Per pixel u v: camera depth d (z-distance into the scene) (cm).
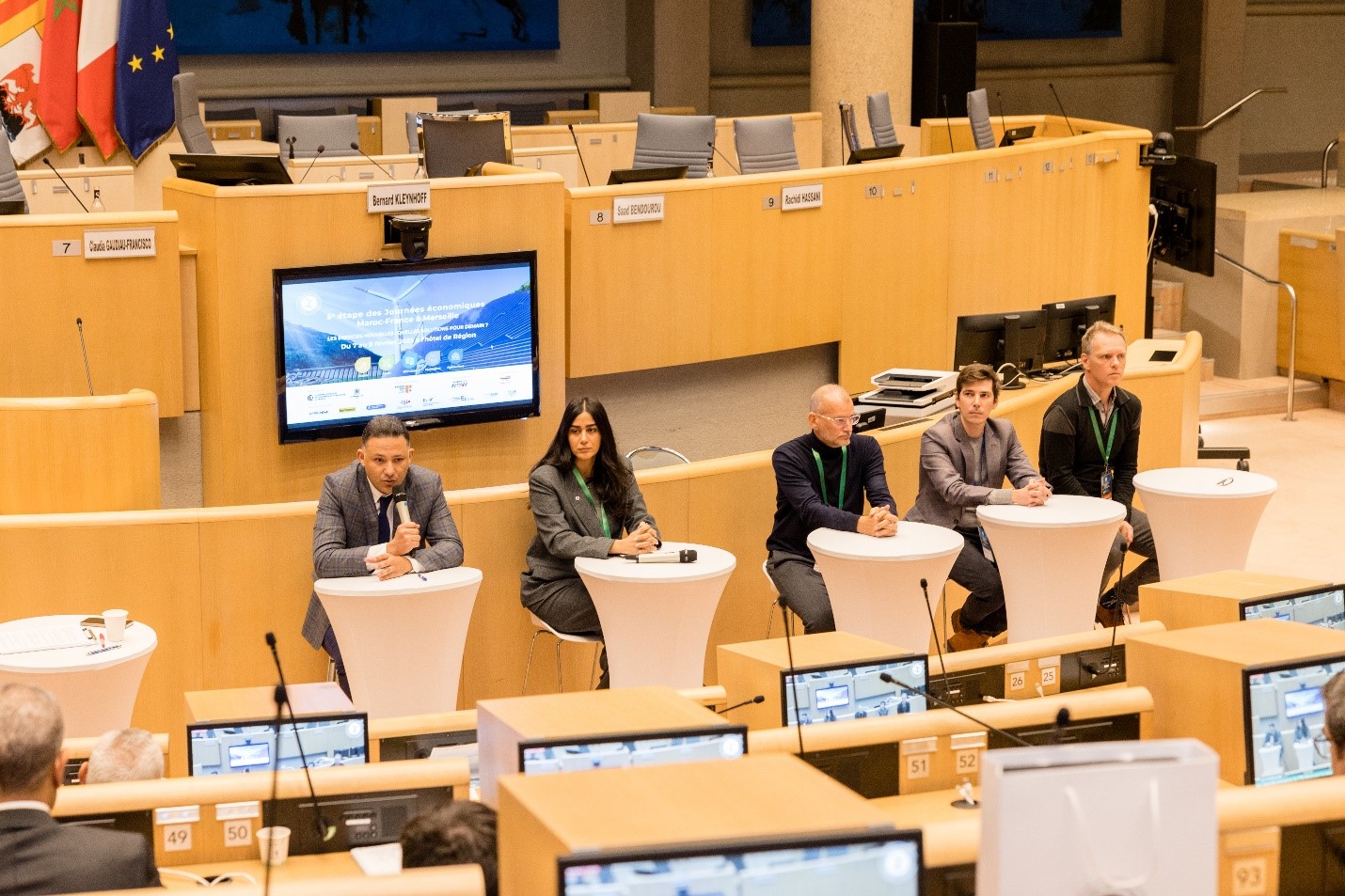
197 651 556
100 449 574
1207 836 198
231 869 334
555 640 598
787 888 190
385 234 671
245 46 1612
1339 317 1211
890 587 549
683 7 1745
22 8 992
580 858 184
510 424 721
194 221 654
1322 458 1091
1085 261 995
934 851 239
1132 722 361
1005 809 194
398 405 683
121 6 1012
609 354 766
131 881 280
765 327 818
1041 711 356
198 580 552
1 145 775
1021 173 938
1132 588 677
